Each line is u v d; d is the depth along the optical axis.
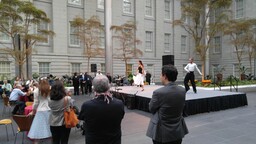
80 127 5.96
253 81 22.67
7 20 14.45
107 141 2.41
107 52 20.00
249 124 6.74
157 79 28.33
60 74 21.61
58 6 21.64
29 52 15.15
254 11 27.14
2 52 17.39
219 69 30.70
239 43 23.94
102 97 2.46
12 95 8.16
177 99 2.91
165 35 29.75
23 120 4.81
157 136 2.91
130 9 26.83
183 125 3.07
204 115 8.22
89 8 23.67
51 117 3.97
